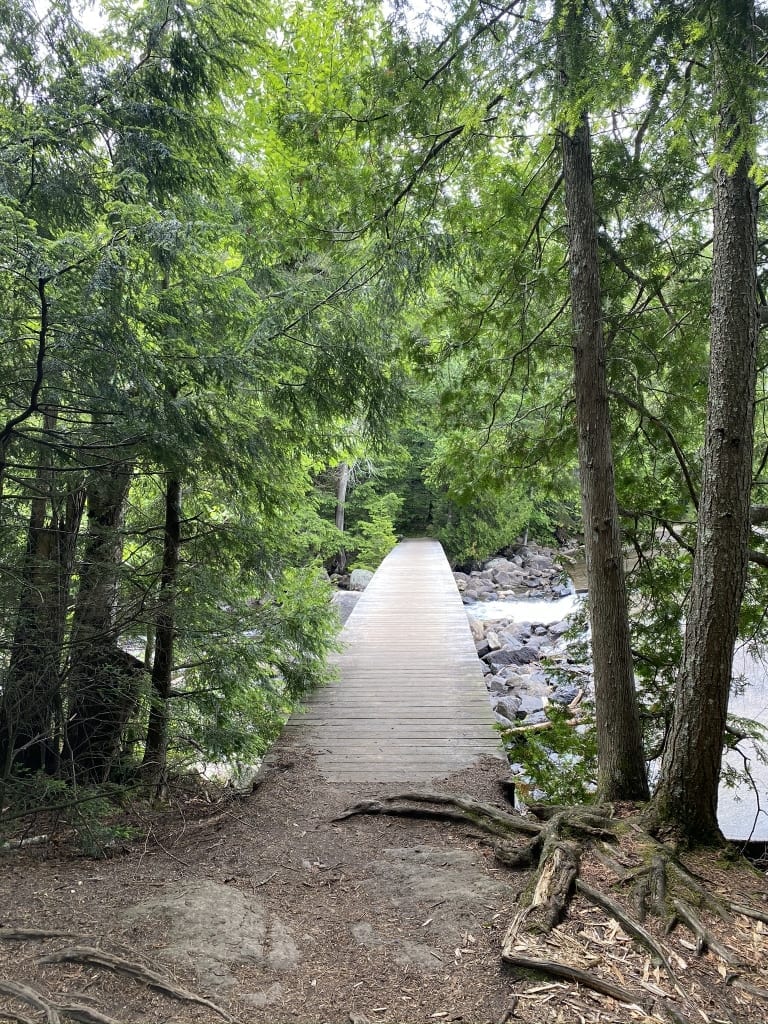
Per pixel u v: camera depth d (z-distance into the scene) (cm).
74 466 406
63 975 212
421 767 470
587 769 576
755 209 317
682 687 316
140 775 471
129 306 344
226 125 545
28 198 394
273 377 478
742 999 206
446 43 361
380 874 316
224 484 517
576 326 400
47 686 394
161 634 496
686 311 484
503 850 328
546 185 512
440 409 582
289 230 490
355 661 762
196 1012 203
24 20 412
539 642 1317
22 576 391
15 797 361
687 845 300
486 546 2380
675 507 533
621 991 209
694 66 264
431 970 234
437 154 423
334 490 2248
